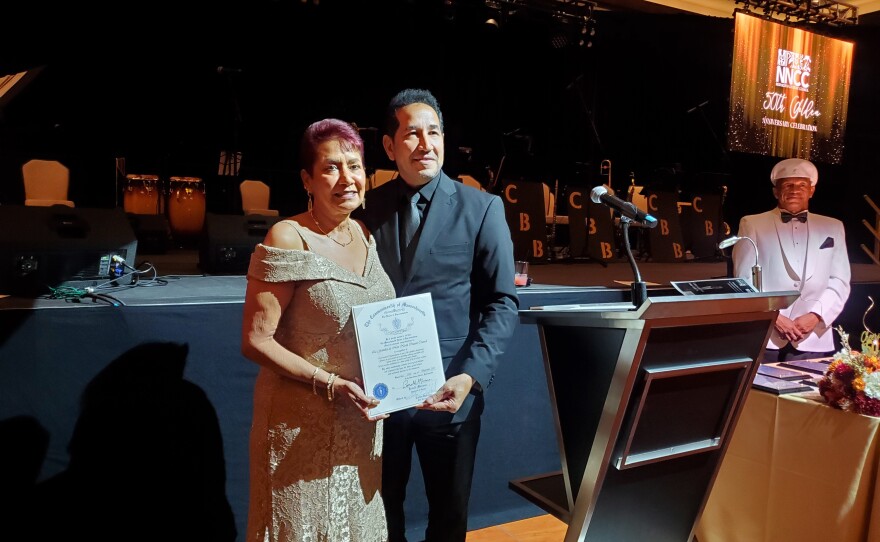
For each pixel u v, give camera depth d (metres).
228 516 2.34
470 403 1.77
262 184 6.52
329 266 1.51
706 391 1.71
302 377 1.49
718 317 1.61
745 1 7.57
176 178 6.96
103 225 2.69
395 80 9.07
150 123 8.41
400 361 1.51
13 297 2.31
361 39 8.66
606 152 9.96
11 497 2.01
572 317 1.61
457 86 9.33
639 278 1.66
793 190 3.02
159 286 2.82
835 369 2.01
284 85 8.80
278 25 8.28
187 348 2.24
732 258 3.22
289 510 1.53
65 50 7.70
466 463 1.79
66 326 2.06
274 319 1.49
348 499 1.59
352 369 1.55
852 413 1.96
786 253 3.02
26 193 5.77
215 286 2.89
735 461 2.28
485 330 1.71
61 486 2.08
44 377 2.03
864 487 1.94
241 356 2.33
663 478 1.75
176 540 2.26
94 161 8.16
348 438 1.58
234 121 7.46
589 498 1.60
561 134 9.95
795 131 7.93
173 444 2.24
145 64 8.22
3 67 7.49
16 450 2.01
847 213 8.78
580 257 6.18
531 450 2.99
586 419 1.67
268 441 1.53
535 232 5.87
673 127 9.59
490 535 2.75
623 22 8.32
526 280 3.44
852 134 8.67
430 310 1.56
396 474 1.86
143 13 7.79
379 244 1.80
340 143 1.54
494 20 7.49
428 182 1.81
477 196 1.83
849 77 8.21
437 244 1.76
